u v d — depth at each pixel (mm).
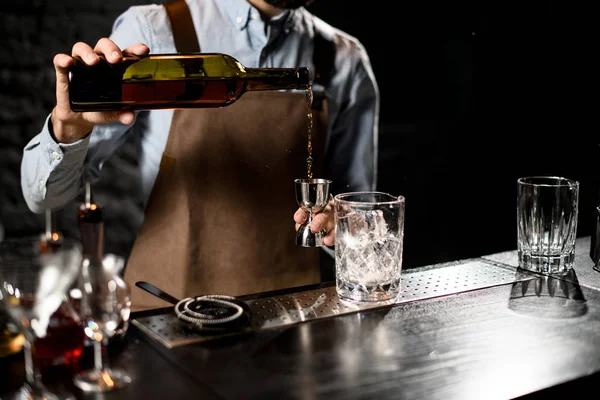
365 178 2451
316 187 1256
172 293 2105
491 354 998
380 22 2453
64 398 848
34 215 2395
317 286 1312
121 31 2127
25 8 2281
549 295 1267
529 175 2975
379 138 2602
